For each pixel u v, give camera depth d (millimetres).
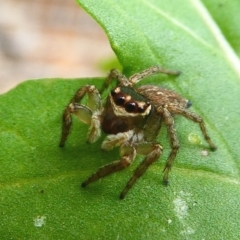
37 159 49
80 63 104
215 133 52
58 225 47
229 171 50
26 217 47
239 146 52
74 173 49
